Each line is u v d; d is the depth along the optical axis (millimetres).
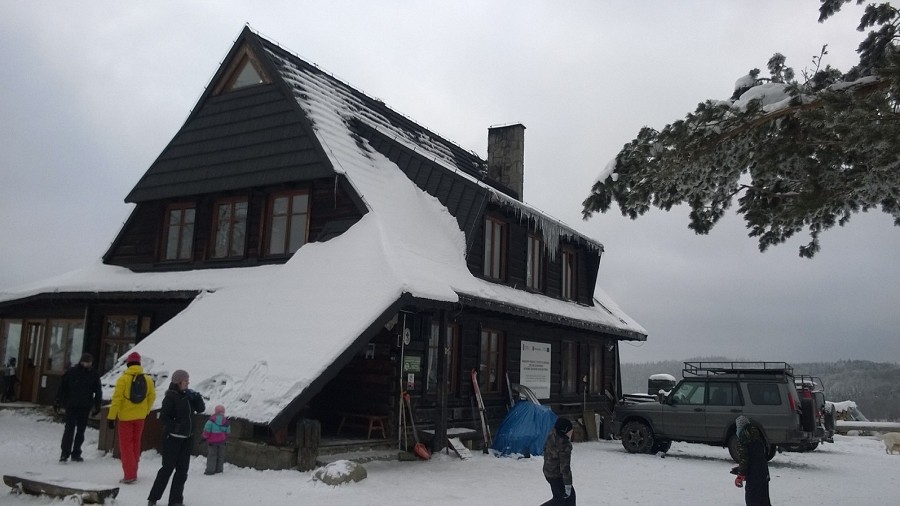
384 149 18000
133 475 9805
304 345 12086
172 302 16922
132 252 19062
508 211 17672
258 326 13219
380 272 13039
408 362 14133
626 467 14492
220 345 13141
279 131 16641
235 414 11195
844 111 7953
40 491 8648
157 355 13617
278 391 11219
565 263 21859
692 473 13812
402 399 13797
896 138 7746
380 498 9531
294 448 11281
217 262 17078
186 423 8477
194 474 10742
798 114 8469
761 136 9320
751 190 10539
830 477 14008
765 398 15773
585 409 21547
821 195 9273
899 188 9062
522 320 18078
